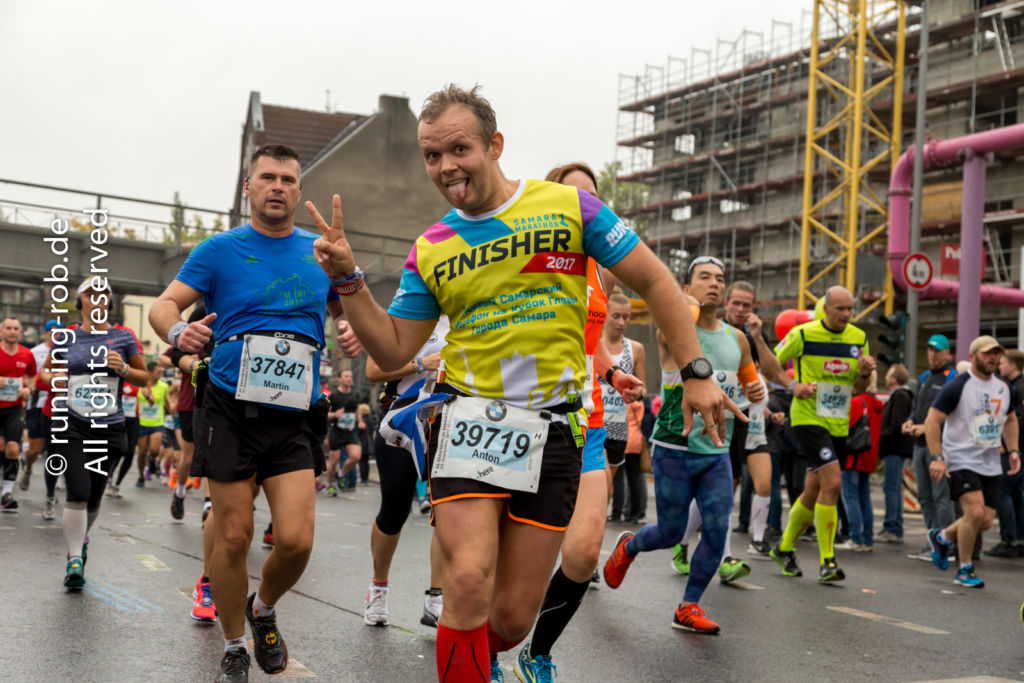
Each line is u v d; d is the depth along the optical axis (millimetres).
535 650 3709
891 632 5512
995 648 5195
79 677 3936
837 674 4465
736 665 4570
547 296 2775
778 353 7480
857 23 44125
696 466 5422
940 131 43875
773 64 54375
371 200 39531
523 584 2801
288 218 4094
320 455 4012
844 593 6863
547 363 2771
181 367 6488
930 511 9562
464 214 2838
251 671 4148
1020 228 39438
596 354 4250
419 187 40219
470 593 2645
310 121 46406
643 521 11258
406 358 2941
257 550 7875
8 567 6539
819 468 7320
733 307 7516
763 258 53406
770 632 5371
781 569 7898
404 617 5355
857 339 7383
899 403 10586
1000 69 40531
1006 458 9641
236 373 3848
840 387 7324
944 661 4816
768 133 53781
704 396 2768
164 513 10492
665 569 7773
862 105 43469
